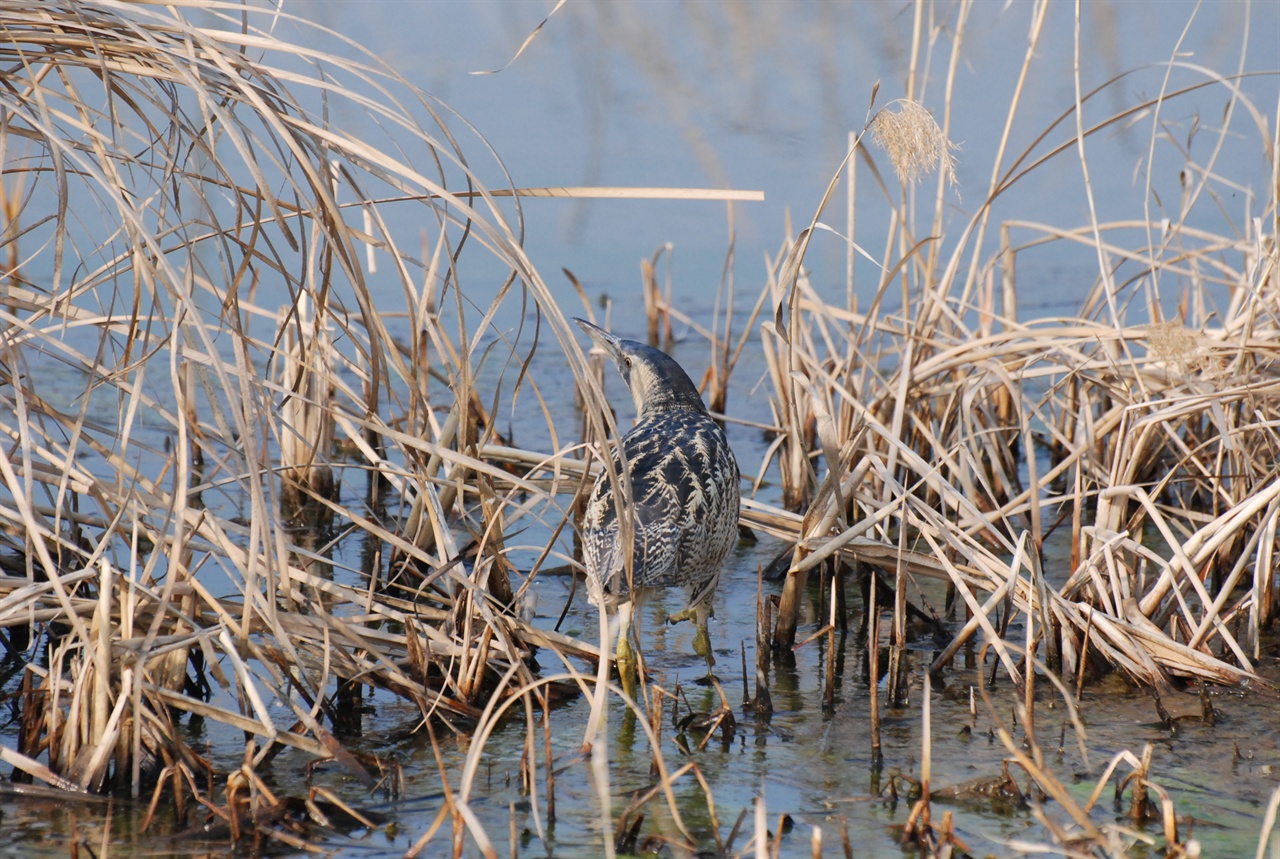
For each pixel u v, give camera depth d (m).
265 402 10.18
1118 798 8.86
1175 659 11.07
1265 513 12.17
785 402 16.89
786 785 9.27
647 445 11.65
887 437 12.20
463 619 11.31
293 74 9.18
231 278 9.52
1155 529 15.20
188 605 9.77
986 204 14.45
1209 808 8.78
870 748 9.94
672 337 23.44
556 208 29.61
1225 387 13.22
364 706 10.59
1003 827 8.54
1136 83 26.81
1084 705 10.75
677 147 27.19
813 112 23.11
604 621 9.20
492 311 10.55
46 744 9.10
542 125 28.09
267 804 8.51
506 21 20.11
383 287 23.59
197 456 16.36
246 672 8.94
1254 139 26.64
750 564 14.73
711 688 11.29
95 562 10.17
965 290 16.27
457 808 7.63
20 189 21.94
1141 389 13.10
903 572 11.05
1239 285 14.68
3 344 9.92
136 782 8.73
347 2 26.19
